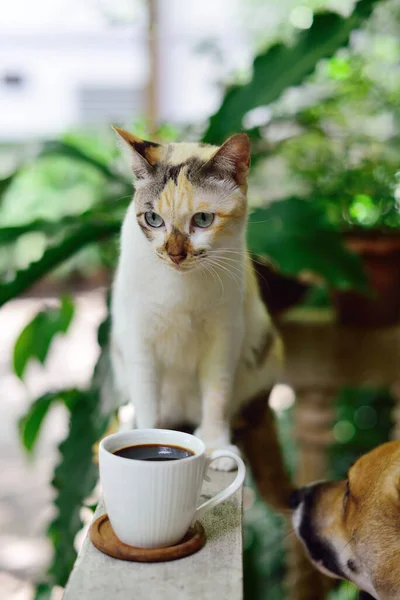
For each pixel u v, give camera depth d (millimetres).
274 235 1546
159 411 1300
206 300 1135
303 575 1621
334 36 1685
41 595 1701
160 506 775
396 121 2160
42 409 1778
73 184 5203
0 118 5871
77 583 748
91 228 1601
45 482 3189
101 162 1928
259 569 1871
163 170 1098
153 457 847
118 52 5754
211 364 1209
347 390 2158
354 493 1145
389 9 2332
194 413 1355
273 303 1977
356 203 1949
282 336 1934
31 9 5621
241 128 1758
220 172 1095
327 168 2033
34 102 5887
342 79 2121
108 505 800
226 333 1181
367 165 1973
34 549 2682
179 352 1205
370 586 1106
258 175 2279
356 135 2053
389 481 1091
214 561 799
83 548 825
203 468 809
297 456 1955
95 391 1510
